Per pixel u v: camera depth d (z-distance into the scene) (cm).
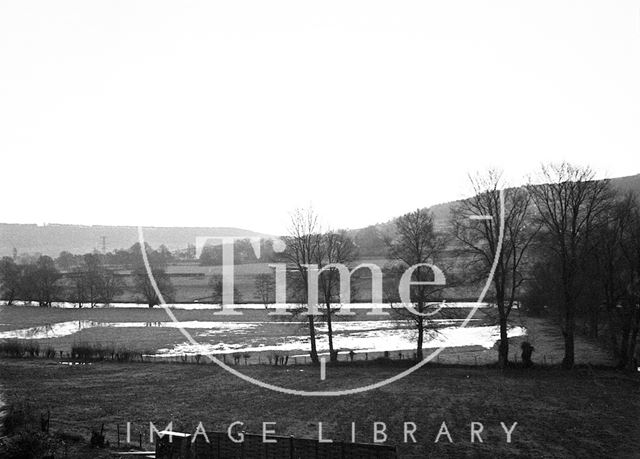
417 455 3141
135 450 3247
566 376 5050
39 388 4984
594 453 3153
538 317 8269
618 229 6006
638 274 5491
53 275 13450
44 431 3434
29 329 9300
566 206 5353
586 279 5500
